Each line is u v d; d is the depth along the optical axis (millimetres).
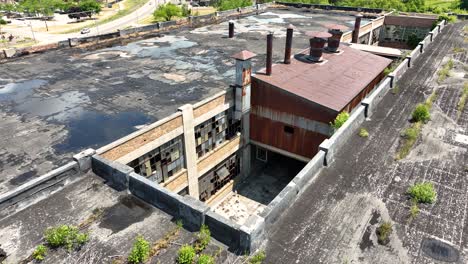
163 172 18703
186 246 9375
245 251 9344
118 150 15148
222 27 40000
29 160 14547
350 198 11438
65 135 16422
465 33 35844
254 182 26562
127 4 130875
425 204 11164
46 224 10641
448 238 9859
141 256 9203
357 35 36406
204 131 20797
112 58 27734
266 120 23391
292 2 60000
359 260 9156
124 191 12094
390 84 20156
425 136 15180
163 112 18734
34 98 20328
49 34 75875
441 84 21109
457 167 13031
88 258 9398
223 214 23203
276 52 29812
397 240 9781
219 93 20641
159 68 25422
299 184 11469
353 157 13664
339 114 19875
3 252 9625
